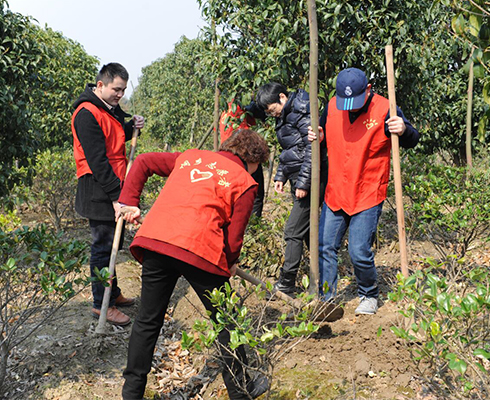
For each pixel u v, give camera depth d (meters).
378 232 4.91
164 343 3.46
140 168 2.56
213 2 4.99
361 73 3.01
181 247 2.24
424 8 4.74
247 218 2.36
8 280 2.73
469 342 2.00
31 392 2.72
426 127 8.48
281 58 4.61
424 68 4.86
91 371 2.95
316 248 3.09
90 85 3.45
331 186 3.34
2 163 5.24
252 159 2.53
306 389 2.54
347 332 3.09
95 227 3.40
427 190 3.95
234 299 2.14
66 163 6.64
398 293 2.08
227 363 2.42
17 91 5.20
